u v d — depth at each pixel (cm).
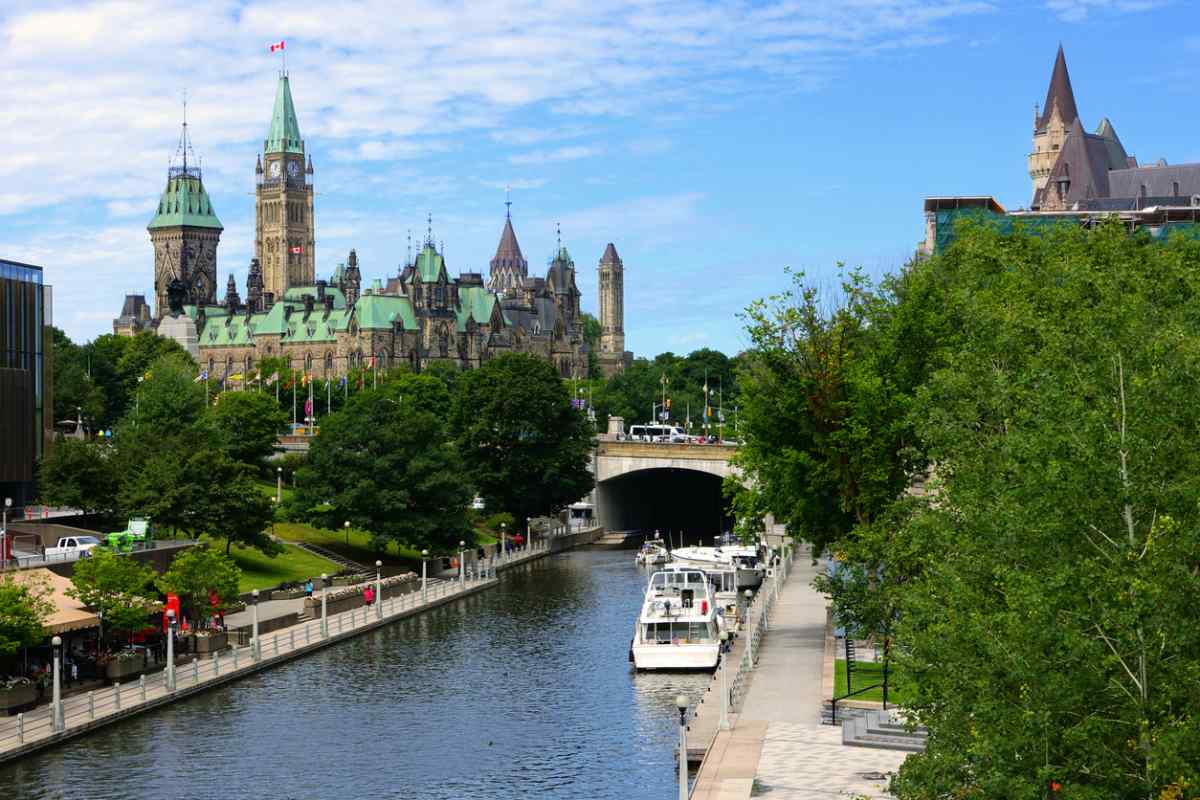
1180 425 4806
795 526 10944
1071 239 10550
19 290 16062
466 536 17325
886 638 8244
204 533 15400
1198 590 4381
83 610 10125
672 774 8138
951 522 5856
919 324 9950
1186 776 4166
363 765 8412
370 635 12925
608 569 18300
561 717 9581
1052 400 5009
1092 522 4669
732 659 10744
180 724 9350
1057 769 4397
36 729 8675
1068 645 4394
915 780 4859
